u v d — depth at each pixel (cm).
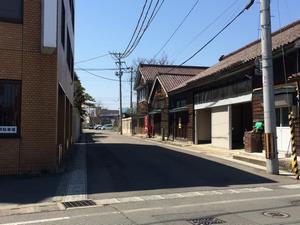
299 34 2022
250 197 1162
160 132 4800
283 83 2009
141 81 5766
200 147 2997
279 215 918
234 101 2619
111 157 2303
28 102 1617
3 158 1585
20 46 1616
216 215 922
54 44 1577
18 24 1616
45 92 1639
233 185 1398
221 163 2016
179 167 1866
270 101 1712
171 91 3972
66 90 2408
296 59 1914
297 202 1079
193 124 3425
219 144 2908
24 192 1250
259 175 1639
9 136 1595
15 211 1001
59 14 1783
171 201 1109
